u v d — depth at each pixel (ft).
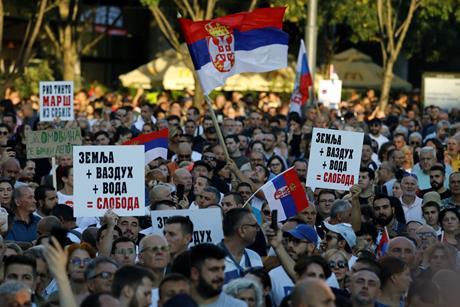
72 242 68.95
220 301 50.47
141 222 78.33
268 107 168.86
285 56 87.66
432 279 54.60
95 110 155.43
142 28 249.34
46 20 196.24
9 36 230.27
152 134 93.09
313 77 153.07
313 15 152.87
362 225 78.33
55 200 80.69
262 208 80.23
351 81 224.53
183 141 110.42
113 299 44.37
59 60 204.64
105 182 70.13
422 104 185.98
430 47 229.86
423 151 102.68
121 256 61.11
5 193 78.38
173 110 144.25
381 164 99.25
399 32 211.00
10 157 96.12
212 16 179.52
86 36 241.35
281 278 59.57
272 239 59.11
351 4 204.64
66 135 94.73
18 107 162.71
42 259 59.21
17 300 46.47
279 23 87.66
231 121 122.31
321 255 62.49
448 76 184.75
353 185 78.43
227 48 86.69
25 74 208.74
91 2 238.48
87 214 70.08
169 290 48.78
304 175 96.48
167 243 57.26
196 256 49.98
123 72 251.60
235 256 61.00
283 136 121.08
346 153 84.02
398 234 75.05
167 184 82.07
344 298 52.49
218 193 78.74
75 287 57.11
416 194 90.68
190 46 86.12
